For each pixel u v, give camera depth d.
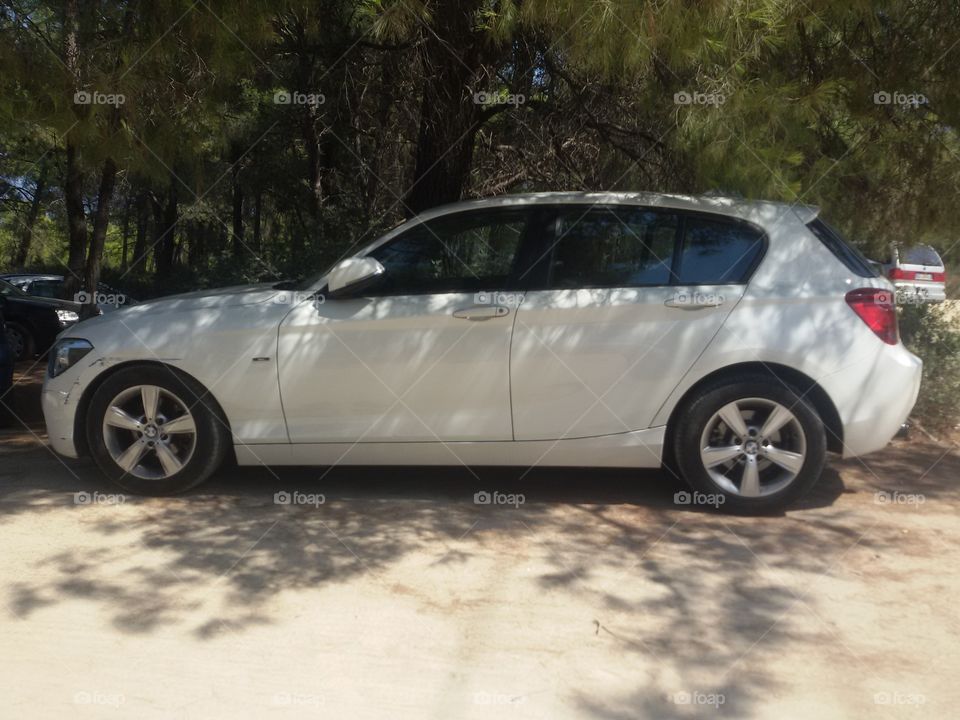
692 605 3.97
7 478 5.81
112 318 5.45
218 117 7.05
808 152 5.62
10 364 8.21
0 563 4.34
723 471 5.16
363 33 8.07
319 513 5.14
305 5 6.82
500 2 5.77
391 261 5.29
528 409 5.12
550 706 3.17
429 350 5.12
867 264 5.29
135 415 5.41
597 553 4.57
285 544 4.65
